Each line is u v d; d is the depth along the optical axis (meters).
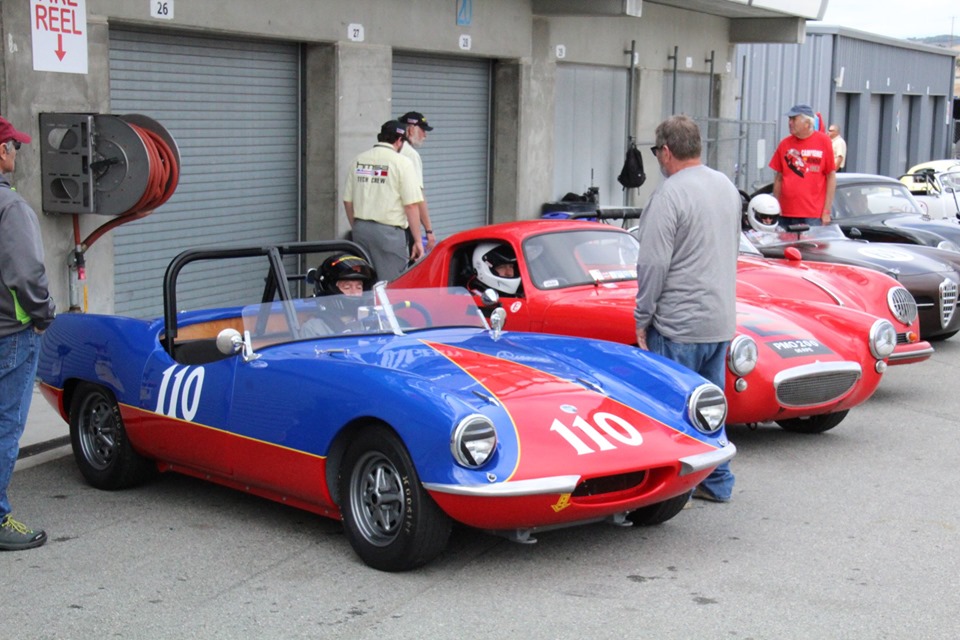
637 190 18.16
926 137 35.47
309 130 11.80
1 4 8.20
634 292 7.35
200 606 4.48
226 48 10.74
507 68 14.88
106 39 9.11
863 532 5.46
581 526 5.50
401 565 4.75
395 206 10.81
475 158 14.88
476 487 4.39
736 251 5.80
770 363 6.54
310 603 4.51
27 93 8.45
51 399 6.33
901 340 8.23
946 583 4.80
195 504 5.84
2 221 4.77
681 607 4.49
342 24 11.62
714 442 5.05
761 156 20.11
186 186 10.45
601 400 4.97
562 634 4.22
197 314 6.30
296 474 5.05
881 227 12.10
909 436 7.42
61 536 5.32
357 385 4.79
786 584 4.76
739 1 17.28
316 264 11.90
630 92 17.64
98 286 9.32
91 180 8.44
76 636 4.19
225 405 5.33
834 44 25.58
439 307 5.99
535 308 7.29
